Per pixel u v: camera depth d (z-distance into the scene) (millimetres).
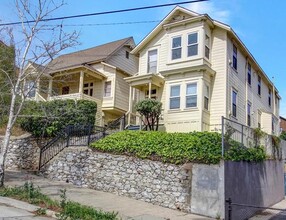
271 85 28609
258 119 24516
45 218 8195
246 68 22234
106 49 27594
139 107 17828
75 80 25688
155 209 10961
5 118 17594
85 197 11602
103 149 13867
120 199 11969
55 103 18641
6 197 9906
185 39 18984
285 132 30328
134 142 13219
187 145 11859
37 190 10586
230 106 18562
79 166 14375
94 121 20094
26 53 12703
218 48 18922
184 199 11242
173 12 20094
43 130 17234
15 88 12414
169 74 18953
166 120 18516
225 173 10977
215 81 18547
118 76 24922
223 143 11508
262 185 14984
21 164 17141
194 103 17750
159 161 12172
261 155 14836
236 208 11484
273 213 13883
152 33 21297
